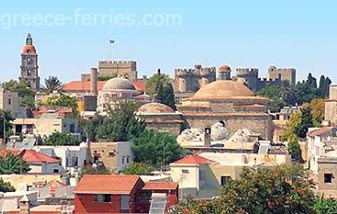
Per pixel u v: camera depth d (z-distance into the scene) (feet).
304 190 423.64
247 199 416.46
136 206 501.97
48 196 607.37
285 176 433.89
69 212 483.92
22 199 520.01
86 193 497.87
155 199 488.02
